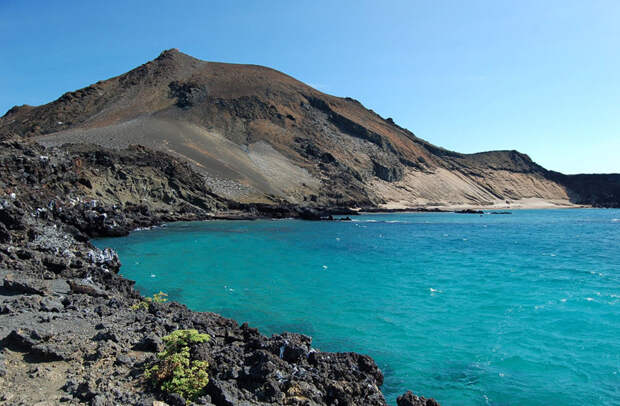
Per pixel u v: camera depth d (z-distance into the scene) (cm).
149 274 2373
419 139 17750
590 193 17250
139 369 841
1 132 12688
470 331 1444
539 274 2445
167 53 17138
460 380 1086
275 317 1605
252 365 902
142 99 13712
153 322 1124
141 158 6919
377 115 18625
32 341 897
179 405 719
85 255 2119
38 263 1730
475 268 2658
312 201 9975
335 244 3944
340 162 12888
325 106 16112
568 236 4916
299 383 842
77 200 4591
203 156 9331
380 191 12975
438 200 13925
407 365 1173
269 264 2769
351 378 927
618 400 983
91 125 11294
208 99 14188
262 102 14625
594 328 1457
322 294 1958
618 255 3256
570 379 1088
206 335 941
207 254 3159
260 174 10050
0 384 740
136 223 5028
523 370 1143
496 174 17412
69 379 773
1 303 1177
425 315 1630
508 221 7900
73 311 1177
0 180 3638
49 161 4462
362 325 1511
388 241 4247
